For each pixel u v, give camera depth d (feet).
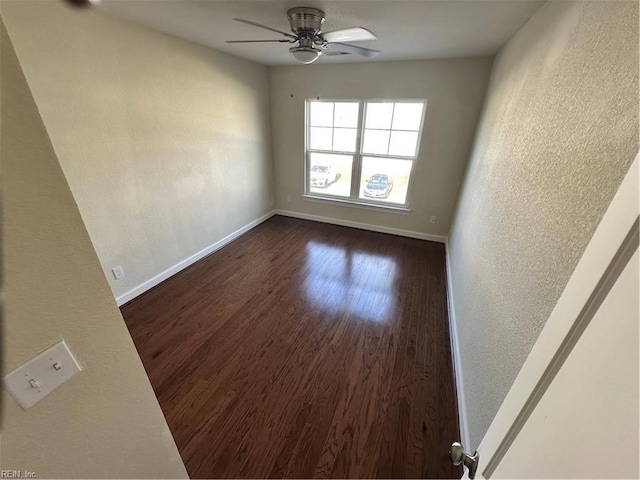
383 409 5.38
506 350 3.67
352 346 6.86
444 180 11.72
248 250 11.64
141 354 6.48
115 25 6.57
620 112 2.12
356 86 11.43
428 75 10.37
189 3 5.64
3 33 1.29
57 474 1.98
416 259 11.16
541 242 3.19
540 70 4.37
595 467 1.27
